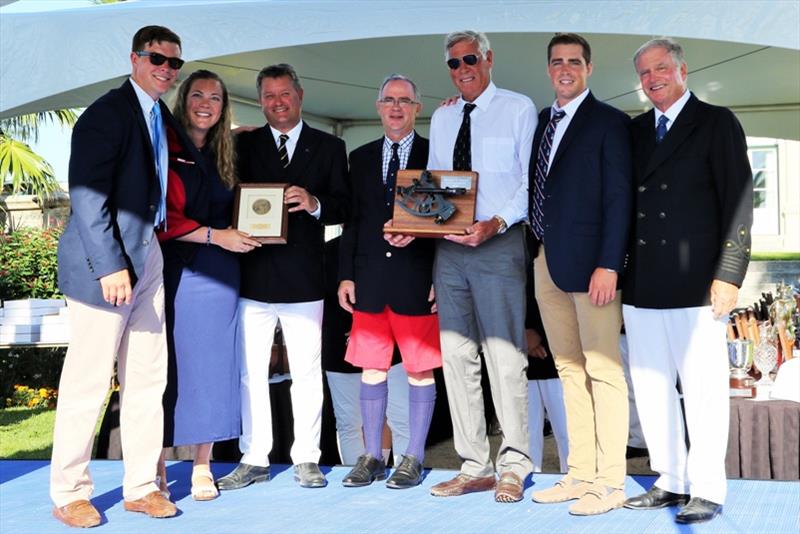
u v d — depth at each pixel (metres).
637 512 3.68
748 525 3.42
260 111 7.87
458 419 4.14
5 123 10.62
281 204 4.16
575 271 3.76
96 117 3.64
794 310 5.11
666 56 3.58
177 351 4.02
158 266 3.86
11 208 10.53
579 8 4.88
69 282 3.70
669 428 3.70
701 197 3.56
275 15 5.10
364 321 4.31
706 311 3.54
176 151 4.03
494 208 4.04
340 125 9.12
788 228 18.06
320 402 4.39
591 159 3.76
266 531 3.52
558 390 4.68
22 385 9.82
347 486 4.24
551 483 4.21
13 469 4.74
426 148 4.33
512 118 4.05
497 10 4.93
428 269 4.23
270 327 4.37
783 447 4.14
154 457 3.86
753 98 8.38
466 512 3.75
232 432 4.09
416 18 5.02
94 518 3.64
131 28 5.17
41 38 5.20
